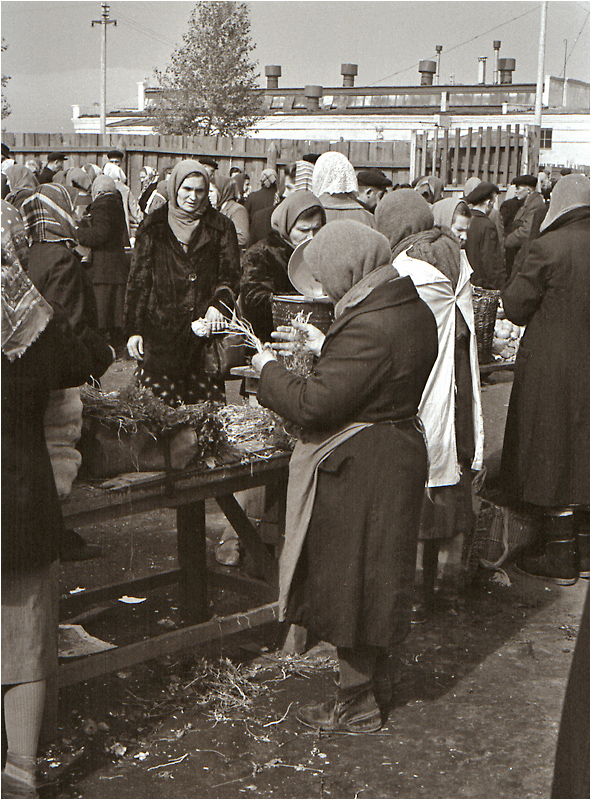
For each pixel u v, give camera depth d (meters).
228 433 3.42
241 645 3.36
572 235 4.25
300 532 2.89
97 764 2.80
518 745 2.99
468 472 3.86
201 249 4.37
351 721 3.03
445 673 3.45
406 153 14.67
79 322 3.73
